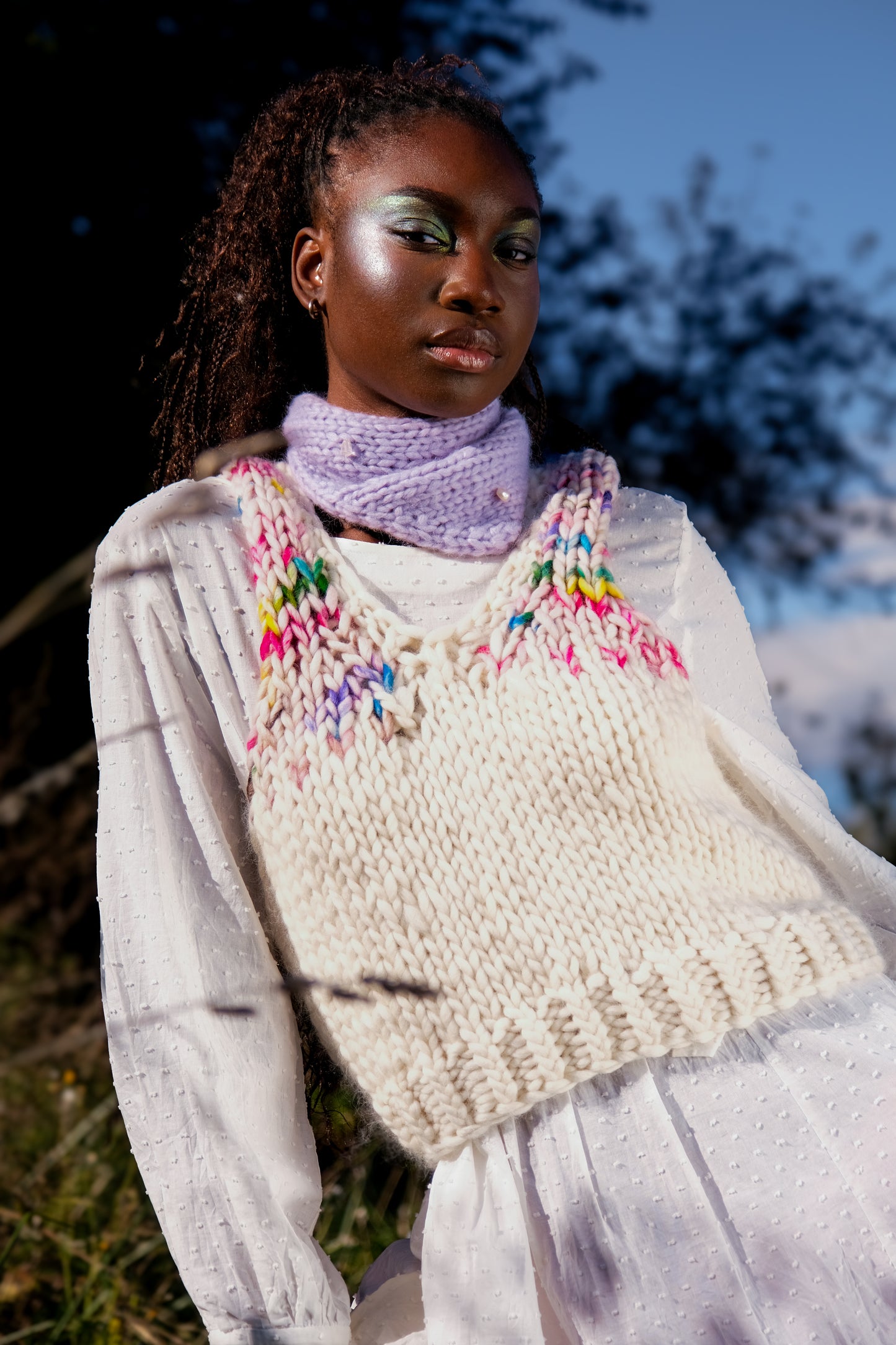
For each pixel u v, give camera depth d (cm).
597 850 142
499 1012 139
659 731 147
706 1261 129
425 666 148
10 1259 263
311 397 166
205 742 156
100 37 345
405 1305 151
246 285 190
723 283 458
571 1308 131
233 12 352
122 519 165
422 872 142
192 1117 143
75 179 345
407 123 162
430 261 157
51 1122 328
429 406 160
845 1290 128
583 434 216
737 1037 142
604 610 153
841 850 165
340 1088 170
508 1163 137
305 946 147
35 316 349
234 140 348
